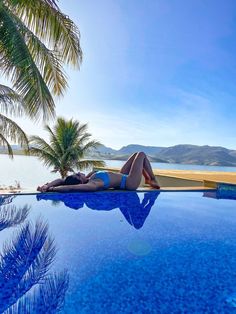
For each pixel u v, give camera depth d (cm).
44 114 595
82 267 257
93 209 479
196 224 422
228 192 645
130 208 503
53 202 498
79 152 1590
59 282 226
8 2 574
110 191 557
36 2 586
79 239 333
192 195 640
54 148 1593
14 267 251
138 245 322
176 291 218
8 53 557
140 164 608
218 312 192
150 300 205
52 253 287
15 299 200
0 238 324
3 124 896
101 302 200
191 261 279
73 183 546
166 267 263
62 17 618
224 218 463
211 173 1180
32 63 556
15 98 766
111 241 332
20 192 510
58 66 662
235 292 220
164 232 376
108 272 248
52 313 185
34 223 385
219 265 271
